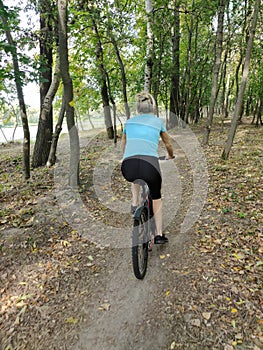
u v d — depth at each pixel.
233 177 5.68
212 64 15.03
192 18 11.61
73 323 2.42
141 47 10.82
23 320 2.45
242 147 8.59
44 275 3.03
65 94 5.02
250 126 14.04
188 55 12.77
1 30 5.36
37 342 2.25
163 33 11.21
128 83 12.28
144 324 2.38
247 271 2.87
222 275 2.85
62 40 4.67
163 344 2.18
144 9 10.32
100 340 2.26
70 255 3.41
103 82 11.07
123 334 2.30
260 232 3.55
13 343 2.24
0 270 3.12
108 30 8.45
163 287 2.80
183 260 3.21
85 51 9.28
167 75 12.99
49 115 7.88
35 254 3.40
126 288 2.84
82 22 7.23
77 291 2.81
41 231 3.90
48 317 2.48
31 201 5.00
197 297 2.60
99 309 2.57
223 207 4.38
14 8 5.07
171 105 14.62
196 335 2.22
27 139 6.14
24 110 5.92
